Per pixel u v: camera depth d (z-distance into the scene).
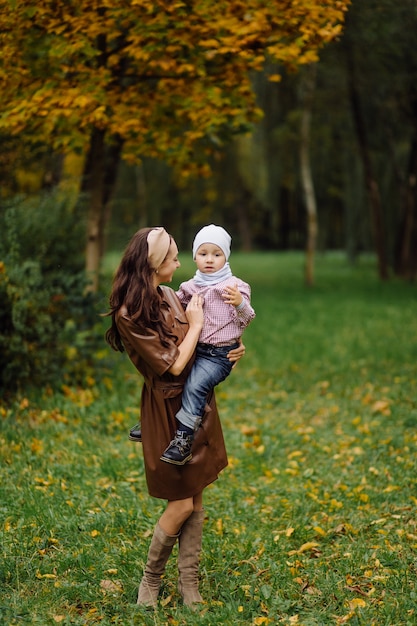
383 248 24.52
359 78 20.02
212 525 4.69
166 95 7.95
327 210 35.34
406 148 26.47
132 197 28.95
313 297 19.89
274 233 43.25
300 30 6.96
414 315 15.42
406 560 4.05
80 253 9.87
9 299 6.85
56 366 7.55
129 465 5.70
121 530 4.43
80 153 8.22
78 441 6.08
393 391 8.58
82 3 6.86
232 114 8.17
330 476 5.69
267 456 6.27
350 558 4.11
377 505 5.01
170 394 3.54
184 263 34.34
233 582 3.82
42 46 7.05
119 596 3.69
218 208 41.66
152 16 7.02
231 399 8.53
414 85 20.09
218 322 3.58
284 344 12.25
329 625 3.42
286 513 4.90
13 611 3.45
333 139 25.80
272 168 28.05
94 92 7.15
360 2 14.47
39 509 4.57
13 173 10.72
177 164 9.55
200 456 3.60
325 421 7.54
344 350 11.60
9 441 5.92
